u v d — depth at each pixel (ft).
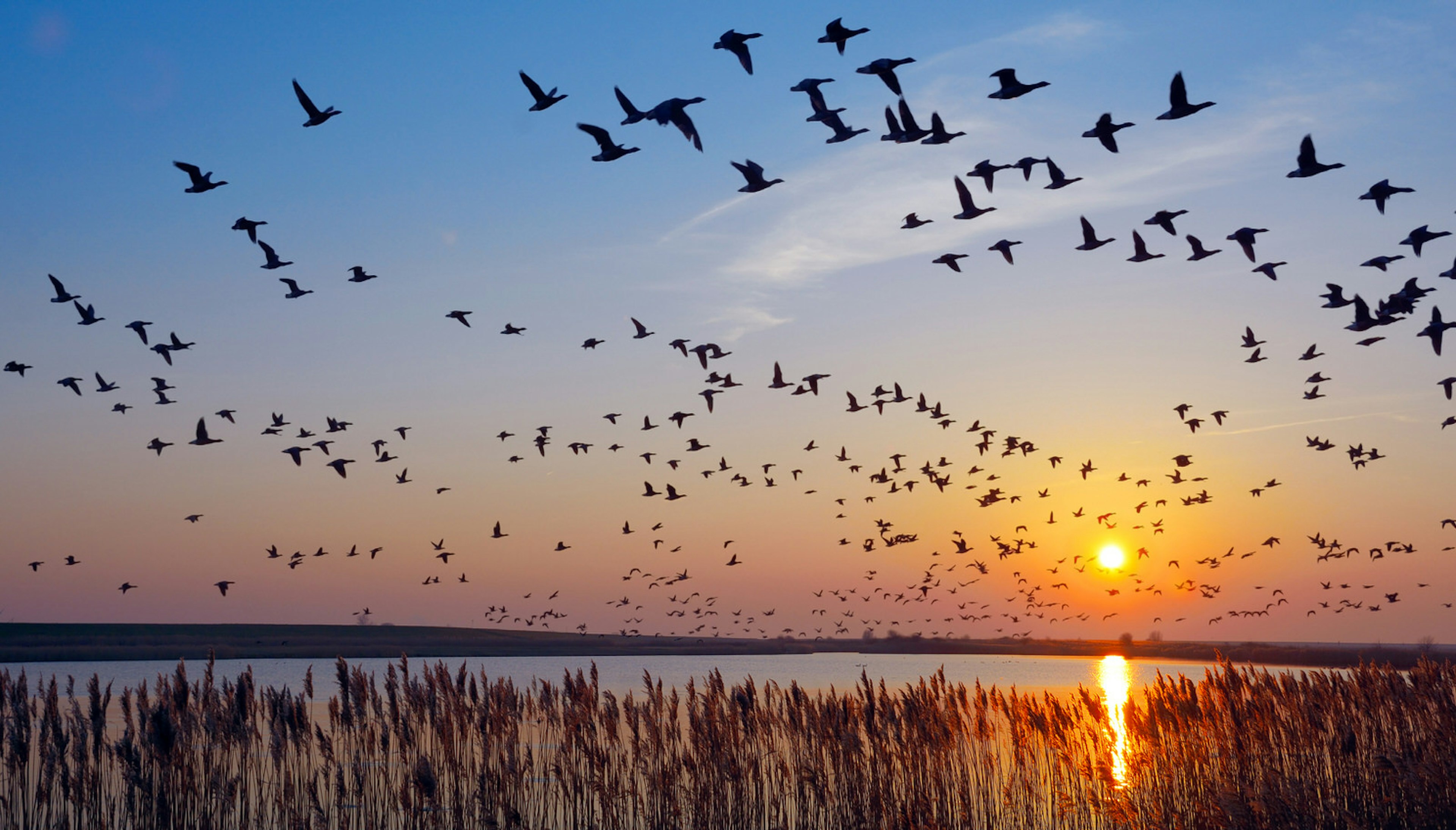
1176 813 81.71
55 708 79.51
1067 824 84.38
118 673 318.86
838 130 79.10
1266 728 88.28
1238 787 76.59
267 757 109.40
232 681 262.88
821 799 86.33
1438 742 89.71
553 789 94.94
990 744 95.20
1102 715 90.22
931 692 94.02
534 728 134.21
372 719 97.45
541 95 68.44
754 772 92.48
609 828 85.35
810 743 96.78
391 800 87.56
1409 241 86.07
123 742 77.56
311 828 78.59
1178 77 67.97
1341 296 96.17
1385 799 81.92
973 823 83.76
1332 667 293.23
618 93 67.21
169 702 87.45
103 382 128.57
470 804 85.35
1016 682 304.09
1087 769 87.61
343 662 95.40
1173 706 88.28
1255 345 128.88
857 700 94.43
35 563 148.15
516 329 128.47
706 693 97.45
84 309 111.65
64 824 78.02
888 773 89.97
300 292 108.58
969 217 84.89
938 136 80.69
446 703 96.58
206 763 84.48
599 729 117.91
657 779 91.04
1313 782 86.12
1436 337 91.30
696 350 132.87
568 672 96.27
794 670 399.85
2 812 80.12
